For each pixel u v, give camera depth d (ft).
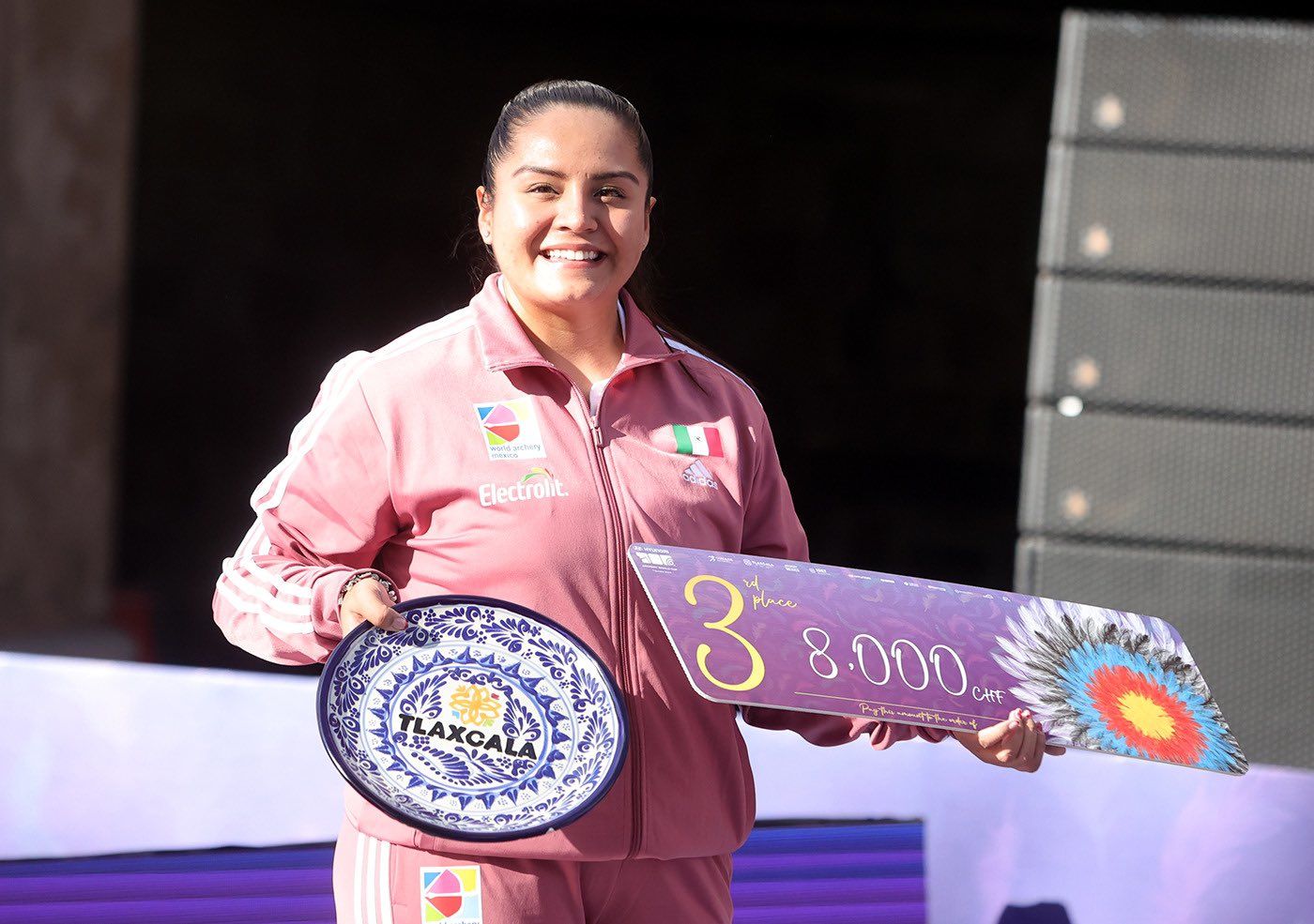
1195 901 25.35
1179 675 19.80
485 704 17.69
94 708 24.76
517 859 17.71
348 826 18.60
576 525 18.44
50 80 70.95
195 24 106.22
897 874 25.21
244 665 92.89
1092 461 40.91
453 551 18.43
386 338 110.01
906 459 112.98
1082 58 40.60
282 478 19.06
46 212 71.61
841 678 18.07
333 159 108.58
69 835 24.47
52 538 73.56
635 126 19.61
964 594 19.79
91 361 73.61
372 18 106.93
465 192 109.09
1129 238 40.70
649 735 18.31
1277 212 40.14
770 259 111.55
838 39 106.63
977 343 111.45
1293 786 25.62
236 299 109.09
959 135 108.68
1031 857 25.36
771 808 25.23
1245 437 40.32
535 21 107.34
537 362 18.98
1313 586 39.99
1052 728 18.45
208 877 24.47
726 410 20.34
